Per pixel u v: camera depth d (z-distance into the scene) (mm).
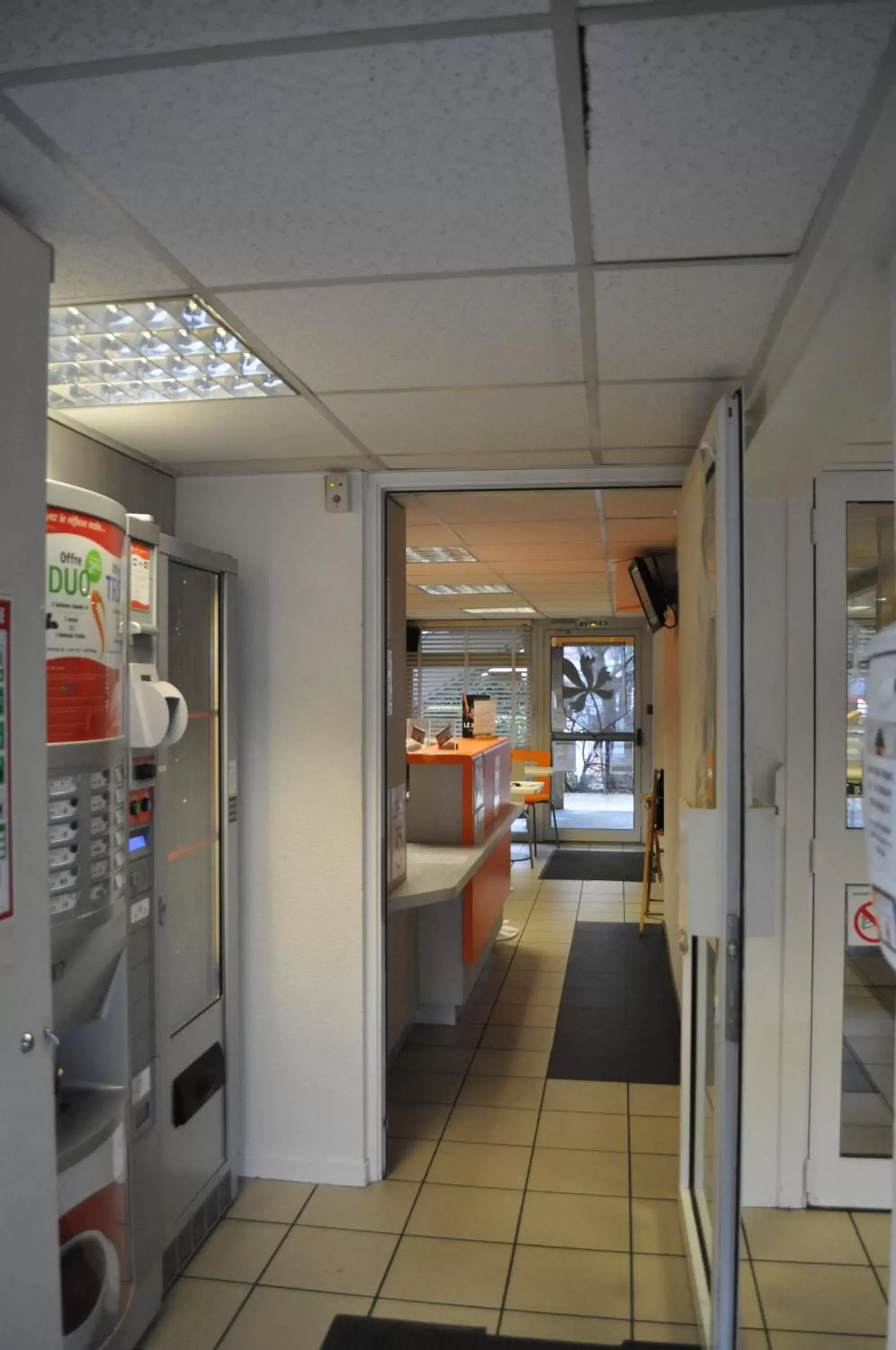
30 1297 1372
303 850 3020
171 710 2316
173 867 2557
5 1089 1318
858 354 1497
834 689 2875
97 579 1928
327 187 1301
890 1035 2865
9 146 1204
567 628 9977
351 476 3027
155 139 1187
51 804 1812
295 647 3037
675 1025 4539
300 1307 2387
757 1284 2490
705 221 1393
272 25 982
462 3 945
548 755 9555
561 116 1129
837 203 1328
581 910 7023
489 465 2947
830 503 2889
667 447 2746
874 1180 2846
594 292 1658
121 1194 2084
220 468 2969
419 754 4621
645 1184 3027
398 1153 3232
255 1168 3045
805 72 1042
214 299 1688
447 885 3598
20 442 1352
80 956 1909
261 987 3037
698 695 2443
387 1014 3318
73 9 971
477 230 1425
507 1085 3842
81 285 1639
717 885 2027
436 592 7133
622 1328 2307
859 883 2861
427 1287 2471
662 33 984
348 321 1792
